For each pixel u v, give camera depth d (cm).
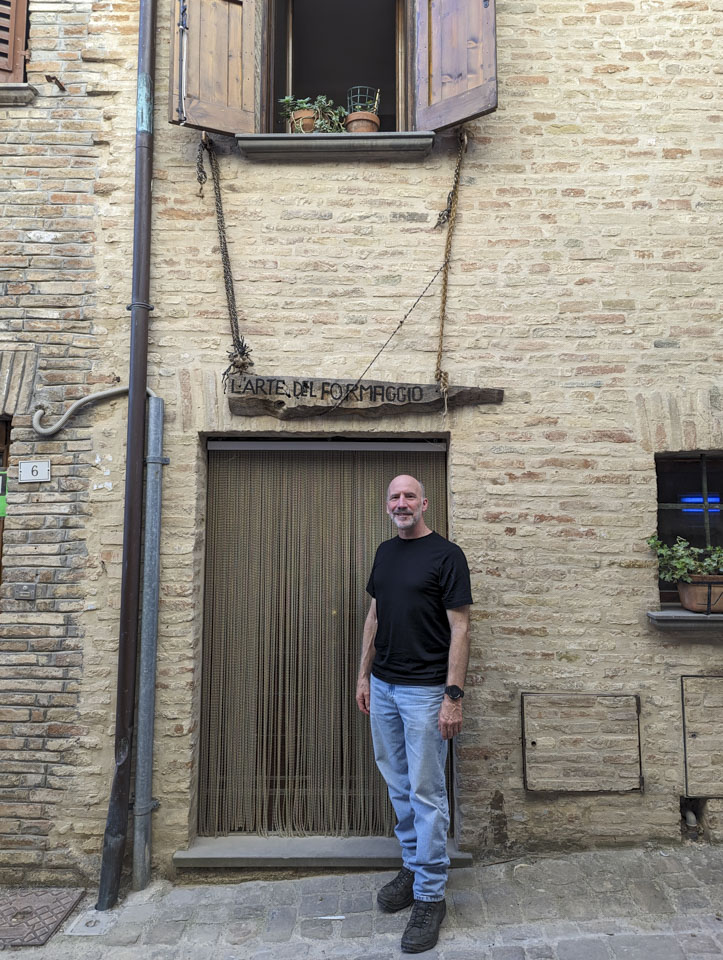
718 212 380
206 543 383
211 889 338
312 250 380
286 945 292
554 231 380
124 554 350
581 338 374
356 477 387
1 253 377
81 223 380
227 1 387
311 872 348
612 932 294
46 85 388
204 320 374
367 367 372
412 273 378
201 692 374
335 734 376
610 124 386
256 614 381
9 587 360
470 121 377
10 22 392
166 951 290
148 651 349
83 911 323
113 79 388
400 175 385
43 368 372
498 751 355
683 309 374
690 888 321
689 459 389
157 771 351
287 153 380
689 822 358
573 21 394
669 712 356
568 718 356
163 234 379
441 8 386
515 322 375
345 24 472
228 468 387
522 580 363
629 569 363
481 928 298
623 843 352
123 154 384
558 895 320
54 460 367
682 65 390
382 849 353
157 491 358
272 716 377
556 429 369
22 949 292
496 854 350
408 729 298
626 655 359
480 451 368
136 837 338
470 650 359
